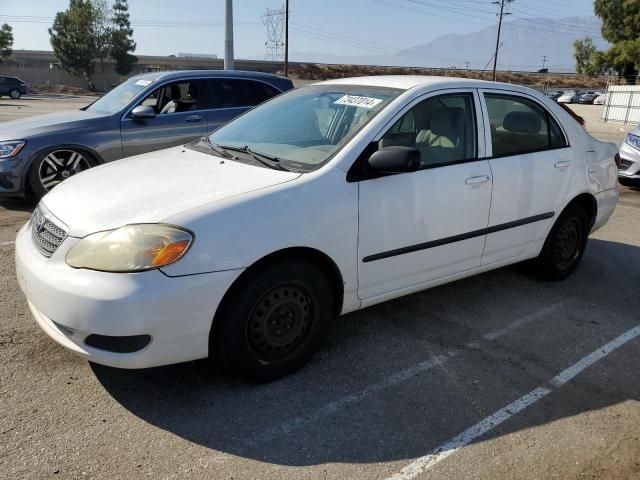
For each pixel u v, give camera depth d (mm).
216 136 4074
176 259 2594
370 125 3322
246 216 2787
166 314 2586
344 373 3221
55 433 2596
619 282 4875
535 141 4289
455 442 2664
